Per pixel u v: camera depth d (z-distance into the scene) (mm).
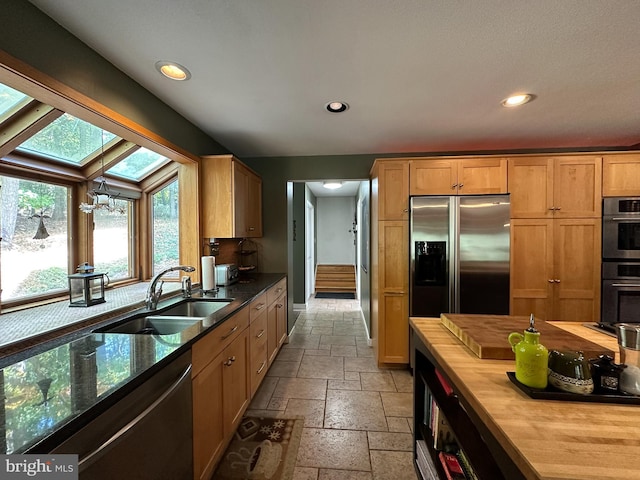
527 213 2555
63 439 658
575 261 2545
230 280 2611
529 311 2564
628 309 2494
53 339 1222
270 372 2641
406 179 2629
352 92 1870
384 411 2053
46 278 1806
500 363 1049
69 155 1909
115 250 2414
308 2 1132
